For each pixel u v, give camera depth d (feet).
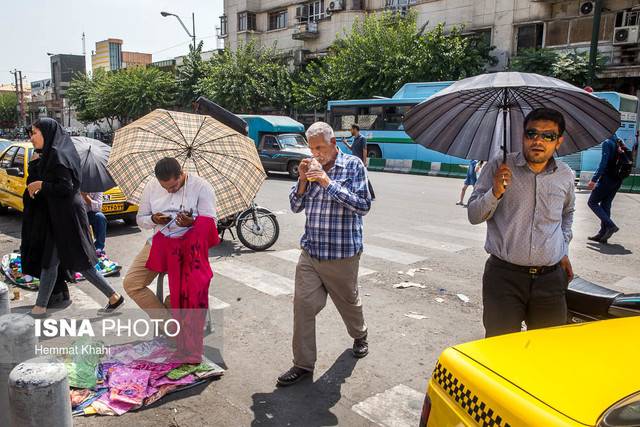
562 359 6.24
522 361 6.26
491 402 5.68
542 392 5.53
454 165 61.93
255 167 14.71
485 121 10.07
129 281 12.93
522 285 9.23
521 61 70.49
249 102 99.50
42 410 7.78
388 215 34.04
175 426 10.29
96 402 10.88
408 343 14.33
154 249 12.43
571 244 25.72
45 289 15.72
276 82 101.30
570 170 9.16
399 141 70.13
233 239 26.78
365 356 13.46
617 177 25.07
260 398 11.39
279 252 24.41
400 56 76.48
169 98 120.88
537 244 8.97
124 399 10.94
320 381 12.17
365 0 99.40
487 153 10.10
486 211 9.02
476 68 76.59
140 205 12.92
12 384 7.79
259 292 18.62
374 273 20.95
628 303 10.07
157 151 13.96
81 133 180.45
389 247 25.21
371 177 60.29
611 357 6.19
